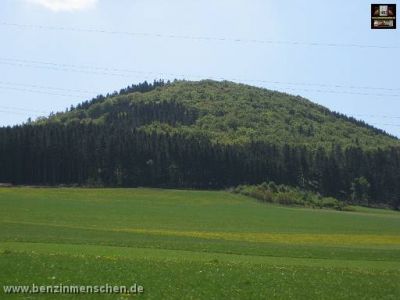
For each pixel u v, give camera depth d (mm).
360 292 27172
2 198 116312
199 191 170625
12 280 24484
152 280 26844
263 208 138625
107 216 96938
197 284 26672
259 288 26609
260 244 61781
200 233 76812
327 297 25391
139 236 64562
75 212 99438
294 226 99250
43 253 36312
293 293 25922
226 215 114312
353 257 48781
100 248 46125
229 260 40812
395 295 26938
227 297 24188
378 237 85562
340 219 119938
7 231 61844
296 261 43250
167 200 142250
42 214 91938
